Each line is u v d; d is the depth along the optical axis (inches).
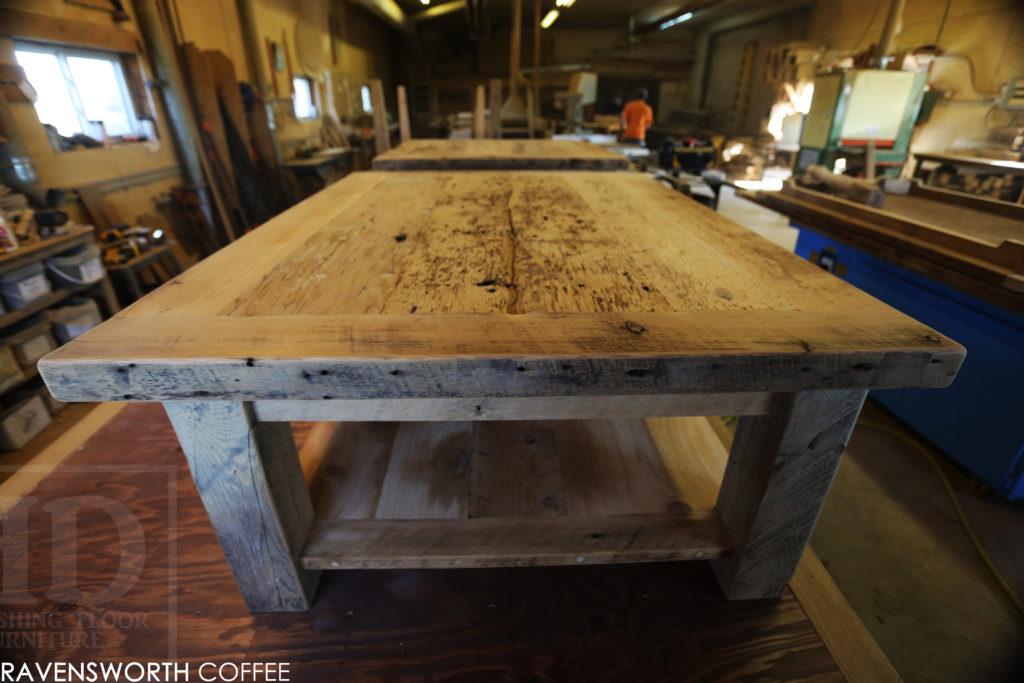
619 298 36.1
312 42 332.8
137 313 33.6
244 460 35.9
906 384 31.3
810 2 377.4
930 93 237.8
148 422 70.1
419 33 592.7
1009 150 200.2
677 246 47.9
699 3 382.3
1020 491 80.6
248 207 222.7
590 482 52.2
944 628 65.6
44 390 104.7
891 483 88.7
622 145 212.2
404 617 44.7
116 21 159.0
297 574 42.5
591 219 57.3
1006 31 209.6
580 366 29.0
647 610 45.7
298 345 29.6
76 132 149.1
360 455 55.7
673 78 609.9
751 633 43.9
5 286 96.3
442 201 65.8
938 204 111.8
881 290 97.6
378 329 31.5
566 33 624.7
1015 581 71.6
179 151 186.5
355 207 62.4
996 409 80.0
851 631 44.3
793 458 37.2
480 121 177.2
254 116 239.9
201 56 187.8
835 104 204.7
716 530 45.8
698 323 32.5
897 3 197.2
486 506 48.6
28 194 117.6
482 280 39.4
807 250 119.0
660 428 60.9
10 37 122.1
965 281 73.3
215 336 30.6
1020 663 61.5
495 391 29.8
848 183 108.4
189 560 49.4
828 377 30.4
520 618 44.8
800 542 42.6
